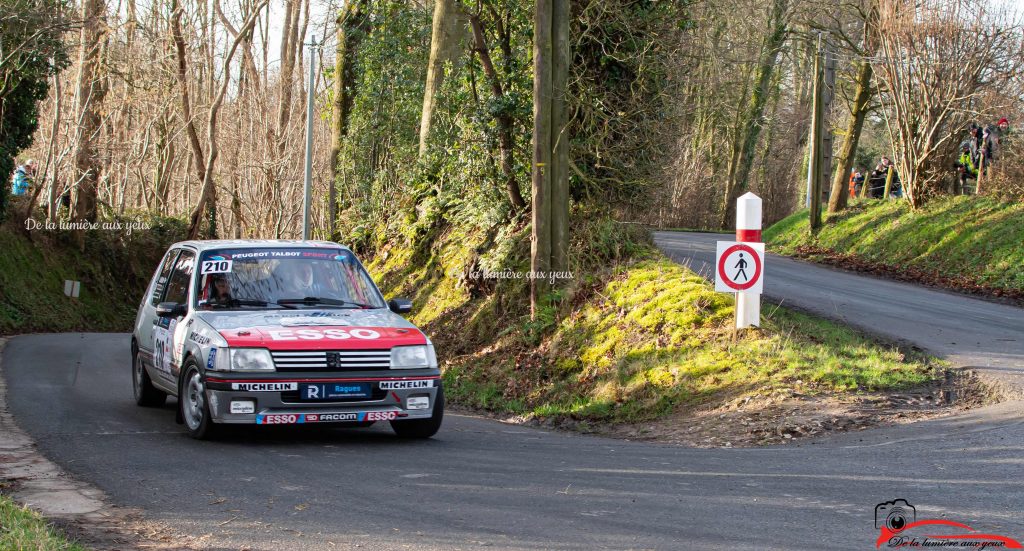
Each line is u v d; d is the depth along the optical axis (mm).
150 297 13328
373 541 6191
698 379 13867
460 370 19406
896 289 24250
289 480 8062
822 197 36625
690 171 60406
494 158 22312
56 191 44688
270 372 9562
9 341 28016
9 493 7305
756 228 15172
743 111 53812
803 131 70500
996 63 29375
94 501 7164
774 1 42812
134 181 71812
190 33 53125
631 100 20641
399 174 30109
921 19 29828
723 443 10984
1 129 35125
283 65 60344
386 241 29078
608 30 20438
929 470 8430
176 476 8148
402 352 10086
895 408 11711
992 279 24719
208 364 9742
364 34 35406
